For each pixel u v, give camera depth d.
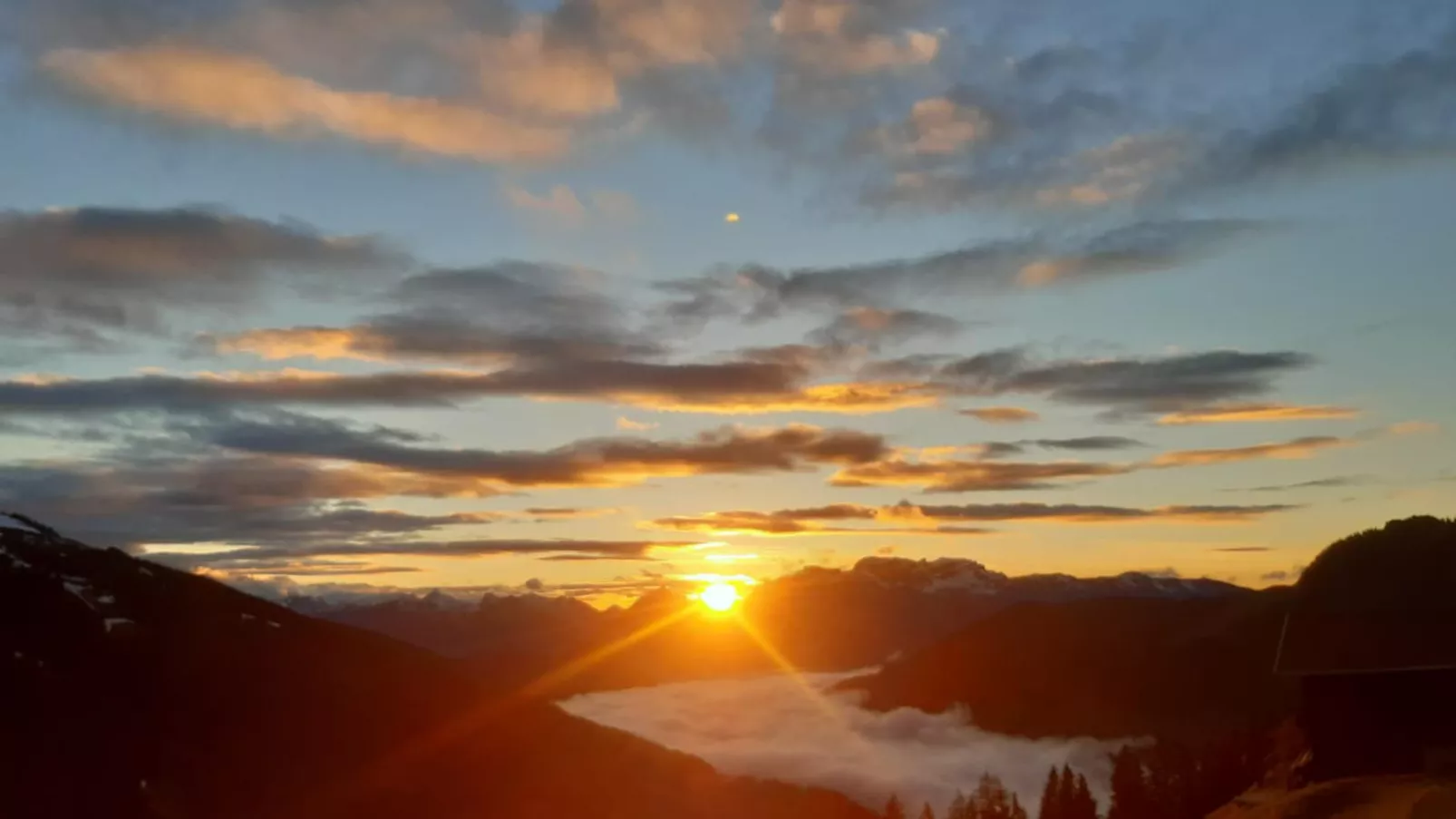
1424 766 30.94
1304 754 34.72
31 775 27.77
